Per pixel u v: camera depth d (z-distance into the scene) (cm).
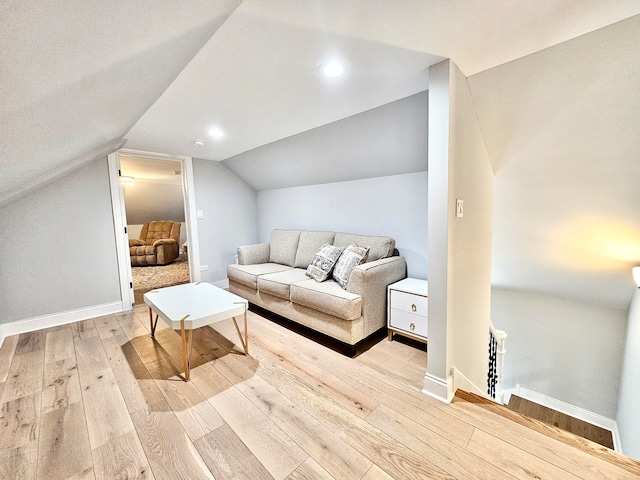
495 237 269
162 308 201
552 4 104
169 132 260
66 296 281
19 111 89
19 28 56
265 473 115
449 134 146
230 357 211
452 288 161
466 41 128
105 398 164
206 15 102
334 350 223
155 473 116
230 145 309
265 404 158
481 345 225
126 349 225
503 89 160
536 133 173
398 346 230
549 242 246
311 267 275
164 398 164
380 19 112
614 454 122
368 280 220
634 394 232
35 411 153
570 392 334
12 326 254
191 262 378
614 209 194
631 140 151
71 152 191
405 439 133
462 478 112
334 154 285
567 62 135
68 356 214
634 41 118
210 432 138
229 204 411
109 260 305
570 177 189
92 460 122
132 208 652
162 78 148
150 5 80
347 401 161
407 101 197
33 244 263
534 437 133
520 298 354
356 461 121
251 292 312
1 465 120
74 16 65
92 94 115
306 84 169
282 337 246
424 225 258
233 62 144
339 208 328
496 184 225
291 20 112
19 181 179
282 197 399
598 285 271
